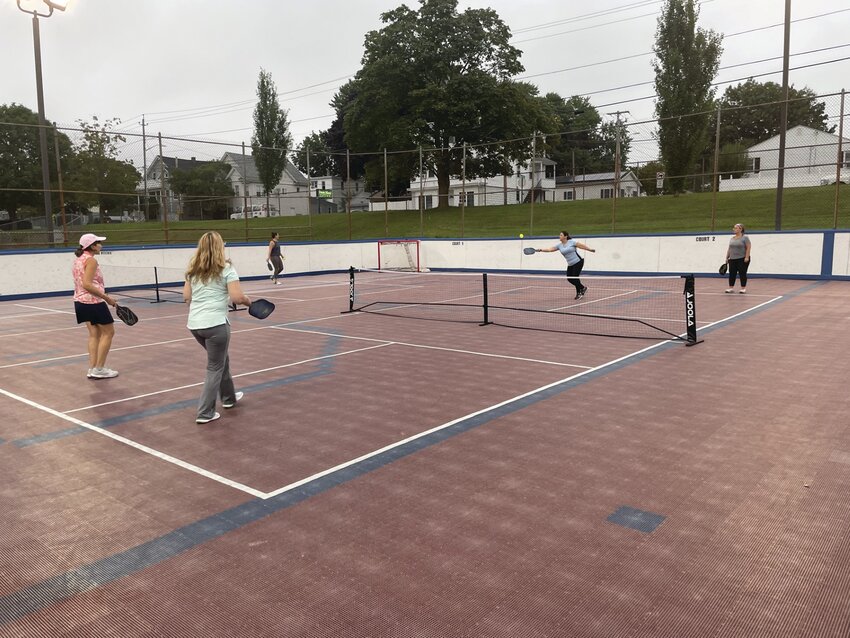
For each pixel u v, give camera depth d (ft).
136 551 11.96
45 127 67.72
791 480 14.56
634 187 141.79
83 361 30.32
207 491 14.71
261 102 183.52
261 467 16.15
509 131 139.74
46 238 69.21
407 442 17.78
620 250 76.79
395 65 137.18
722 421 19.02
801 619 9.39
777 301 47.44
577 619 9.50
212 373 20.04
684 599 9.96
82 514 13.62
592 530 12.35
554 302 51.11
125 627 9.56
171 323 43.52
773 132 198.49
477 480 14.98
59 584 10.84
